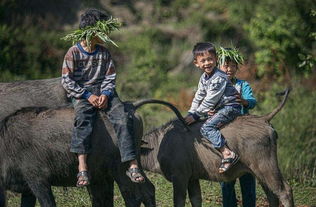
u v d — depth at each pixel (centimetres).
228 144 1332
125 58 3312
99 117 1267
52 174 1270
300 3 3119
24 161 1257
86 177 1229
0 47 2906
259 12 3166
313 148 2008
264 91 2841
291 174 1945
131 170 1245
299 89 2353
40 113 1274
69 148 1258
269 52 3045
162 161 1377
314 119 2078
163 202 1702
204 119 1370
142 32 3441
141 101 1323
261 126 1353
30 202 1375
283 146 2000
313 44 3086
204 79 1357
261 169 1340
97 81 1274
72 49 1266
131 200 1287
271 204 1377
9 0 3177
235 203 1495
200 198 1416
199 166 1367
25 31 3031
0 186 1273
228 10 3453
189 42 3428
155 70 3253
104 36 1248
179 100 3034
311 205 1738
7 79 2758
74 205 1662
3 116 1326
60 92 1354
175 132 1377
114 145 1269
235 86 1446
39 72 2888
